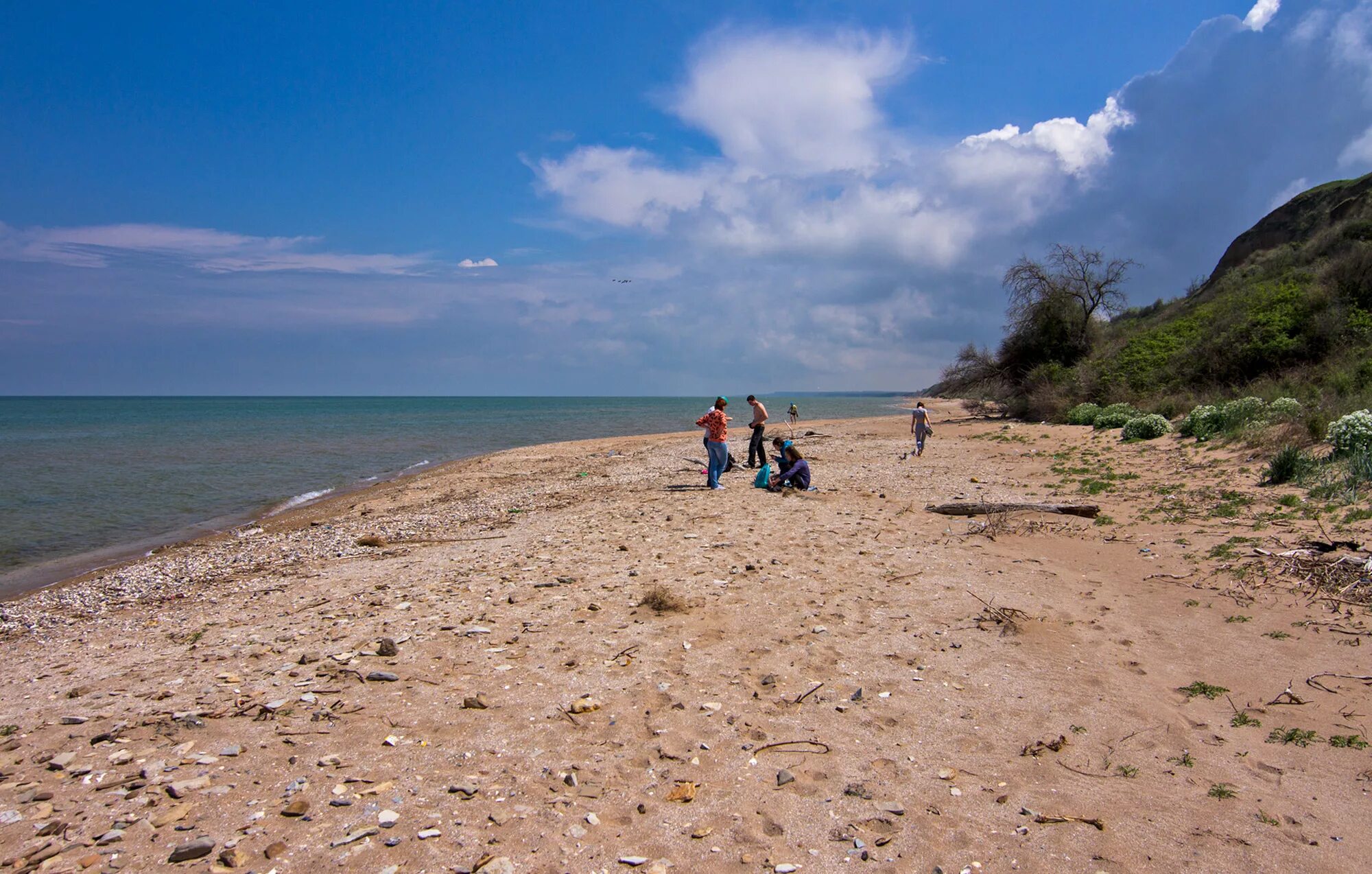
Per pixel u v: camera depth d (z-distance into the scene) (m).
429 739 4.18
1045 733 4.31
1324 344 21.17
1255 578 6.98
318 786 3.63
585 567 8.17
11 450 33.50
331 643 5.88
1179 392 23.27
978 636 5.89
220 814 3.37
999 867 3.09
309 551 11.16
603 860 3.10
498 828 3.30
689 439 31.25
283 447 35.31
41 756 3.93
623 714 4.53
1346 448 10.80
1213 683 4.94
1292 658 5.24
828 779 3.80
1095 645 5.68
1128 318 51.44
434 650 5.65
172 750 4.01
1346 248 28.73
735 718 4.49
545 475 20.17
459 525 12.69
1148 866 3.10
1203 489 11.12
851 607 6.59
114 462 28.00
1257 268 37.66
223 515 16.73
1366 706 4.48
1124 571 7.70
